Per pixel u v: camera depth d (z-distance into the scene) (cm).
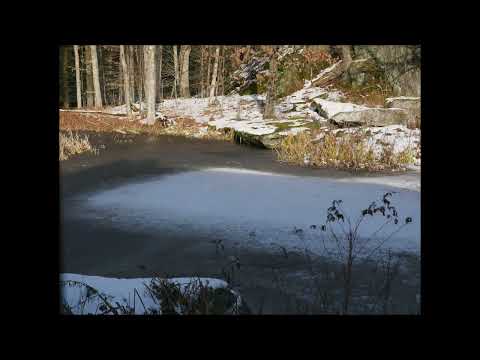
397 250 422
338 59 1955
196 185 761
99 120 1705
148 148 1225
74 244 462
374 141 1051
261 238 471
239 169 923
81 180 812
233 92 2308
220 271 382
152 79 1672
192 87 2909
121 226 523
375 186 737
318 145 1016
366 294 314
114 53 2670
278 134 1223
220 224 527
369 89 1620
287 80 1981
